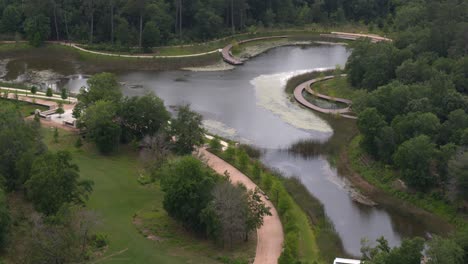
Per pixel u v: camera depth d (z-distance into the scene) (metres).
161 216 139.88
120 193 149.25
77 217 115.75
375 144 174.00
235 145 189.88
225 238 126.06
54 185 123.81
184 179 130.88
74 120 198.00
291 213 141.25
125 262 116.12
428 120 166.75
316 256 128.75
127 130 182.00
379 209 154.38
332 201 157.88
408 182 157.88
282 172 172.88
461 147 156.50
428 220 148.50
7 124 151.50
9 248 114.25
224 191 127.12
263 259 123.06
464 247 115.44
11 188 138.00
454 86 198.62
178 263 118.06
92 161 168.38
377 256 108.69
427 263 107.88
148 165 165.00
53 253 104.88
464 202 148.50
